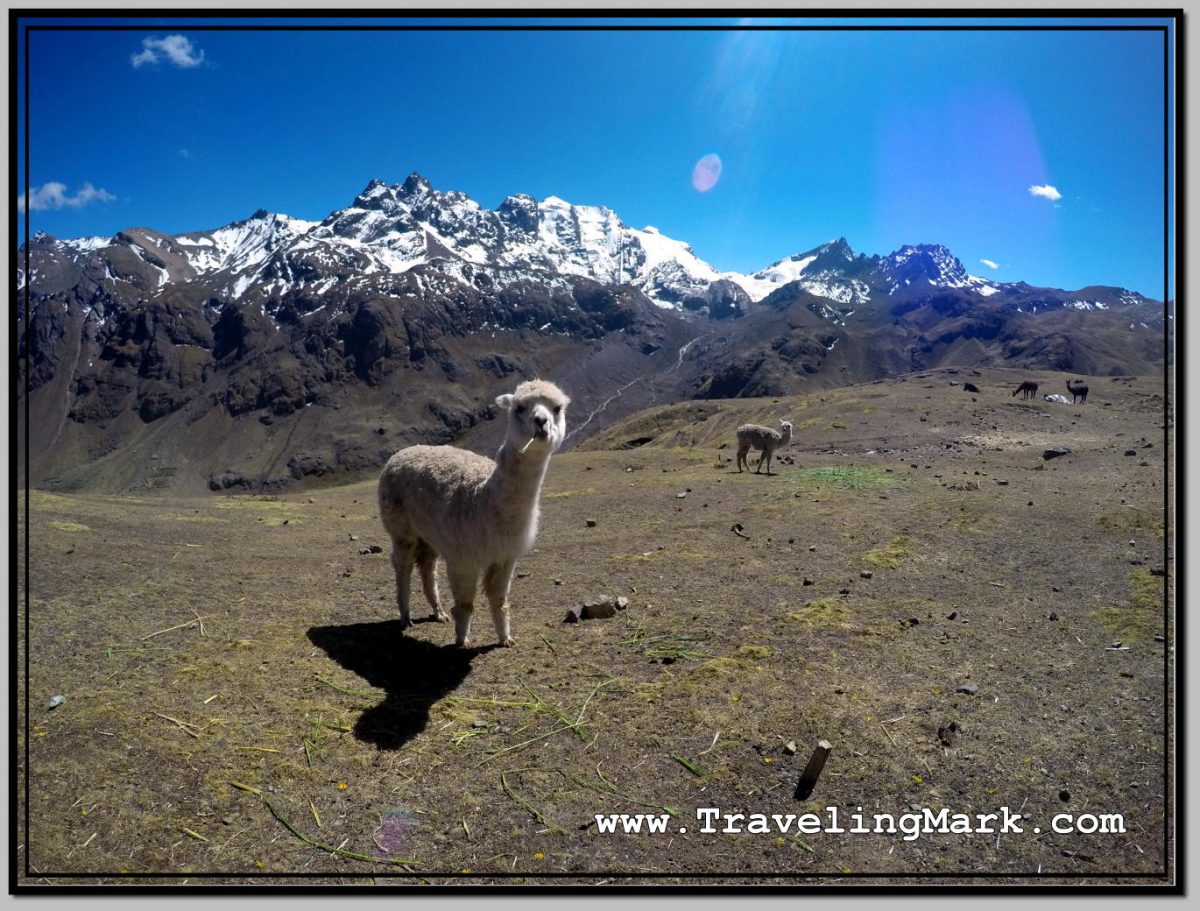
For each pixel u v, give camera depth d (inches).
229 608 312.8
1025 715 220.5
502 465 256.1
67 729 202.5
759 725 216.8
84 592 314.5
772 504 539.5
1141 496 520.7
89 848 162.9
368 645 277.7
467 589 274.7
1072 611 302.7
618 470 852.6
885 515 474.0
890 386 2652.6
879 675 245.9
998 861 165.3
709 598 327.6
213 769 191.6
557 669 259.0
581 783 193.6
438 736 213.3
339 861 165.0
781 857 167.8
